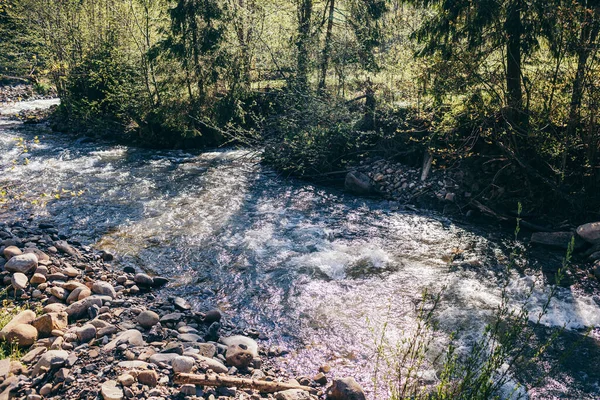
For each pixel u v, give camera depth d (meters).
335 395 5.66
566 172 11.92
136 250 10.16
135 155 18.17
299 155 15.77
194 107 19.55
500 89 12.67
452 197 13.02
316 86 17.28
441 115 14.09
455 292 8.62
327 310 8.02
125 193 13.74
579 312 7.95
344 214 12.62
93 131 21.02
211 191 14.20
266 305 8.18
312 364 6.58
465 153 12.90
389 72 16.62
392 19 17.28
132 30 21.23
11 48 28.39
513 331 4.76
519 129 12.11
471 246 10.70
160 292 8.53
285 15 18.81
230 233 11.17
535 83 11.98
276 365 6.52
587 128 11.13
